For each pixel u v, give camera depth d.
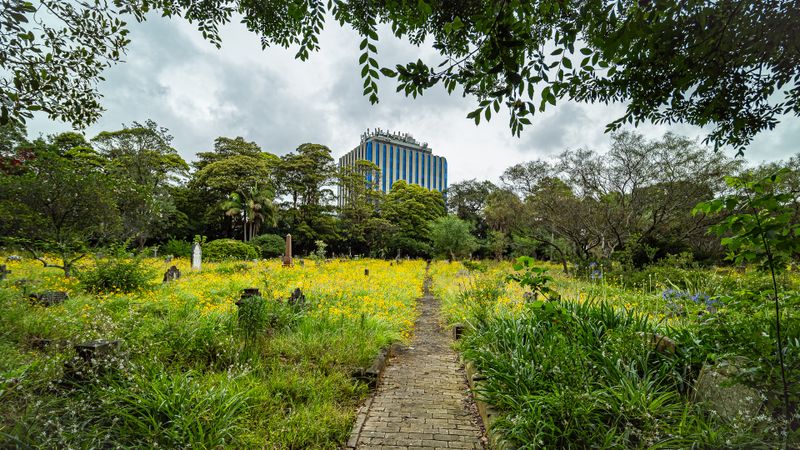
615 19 2.02
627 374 2.93
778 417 2.08
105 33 3.40
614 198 18.23
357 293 9.25
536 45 2.29
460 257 31.27
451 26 2.15
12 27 2.31
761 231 1.87
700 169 15.84
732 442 2.12
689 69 2.49
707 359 2.89
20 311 4.55
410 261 30.95
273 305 5.66
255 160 31.69
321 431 2.97
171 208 25.44
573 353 3.12
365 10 2.68
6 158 5.12
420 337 6.86
